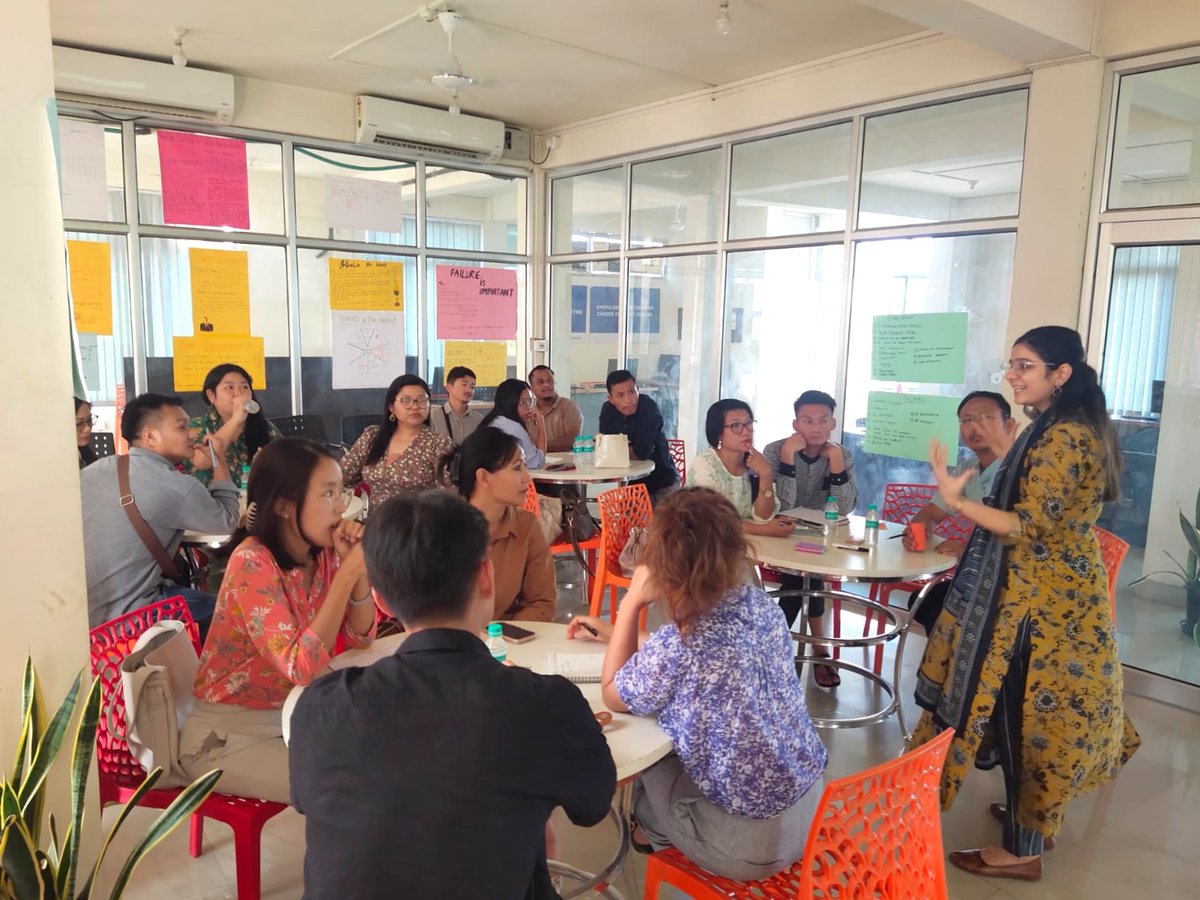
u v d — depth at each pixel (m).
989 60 3.85
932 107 4.21
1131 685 3.59
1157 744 3.13
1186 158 3.32
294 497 1.85
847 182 4.61
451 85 4.20
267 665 1.90
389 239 5.97
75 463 1.50
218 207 5.24
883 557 2.89
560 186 6.51
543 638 2.12
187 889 2.14
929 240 4.29
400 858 1.02
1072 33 3.36
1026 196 3.74
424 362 6.22
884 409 4.42
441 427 5.10
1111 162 3.54
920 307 4.36
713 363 5.50
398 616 1.19
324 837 1.05
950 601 2.39
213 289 5.32
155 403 2.69
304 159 5.54
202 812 1.82
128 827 2.40
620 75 4.93
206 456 3.35
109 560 2.54
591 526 4.23
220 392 4.02
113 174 4.91
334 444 5.66
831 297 4.78
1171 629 3.54
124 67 4.57
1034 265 3.73
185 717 1.90
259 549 1.86
